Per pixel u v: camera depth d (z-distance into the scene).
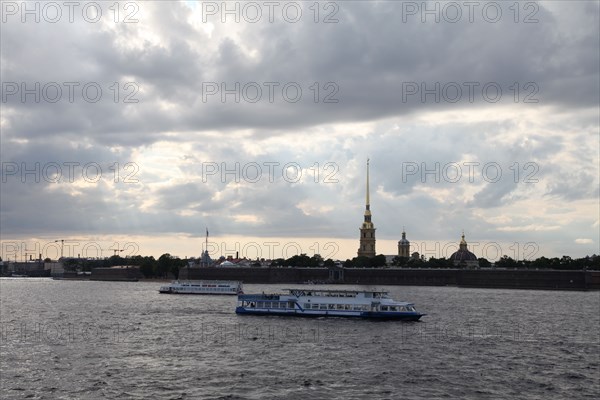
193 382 93.44
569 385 94.19
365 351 119.12
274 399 84.44
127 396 86.00
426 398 85.62
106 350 119.44
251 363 106.88
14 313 198.38
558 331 156.62
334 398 85.00
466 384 93.62
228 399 84.38
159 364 105.94
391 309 173.00
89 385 91.62
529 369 104.75
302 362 108.00
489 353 119.25
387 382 93.88
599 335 150.38
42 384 92.12
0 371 100.12
